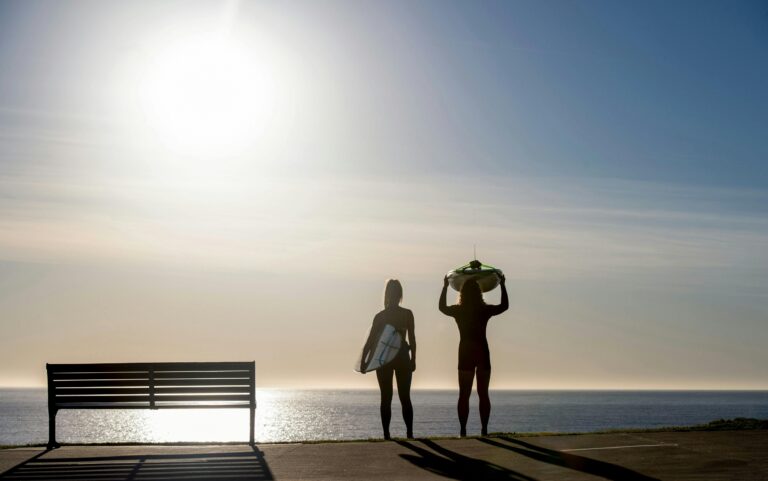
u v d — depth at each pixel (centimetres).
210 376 1247
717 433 1247
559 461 1001
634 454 1050
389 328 1242
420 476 916
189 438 8188
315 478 916
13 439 7675
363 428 10131
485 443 1161
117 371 1251
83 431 9588
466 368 1274
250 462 1031
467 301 1284
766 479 884
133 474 962
